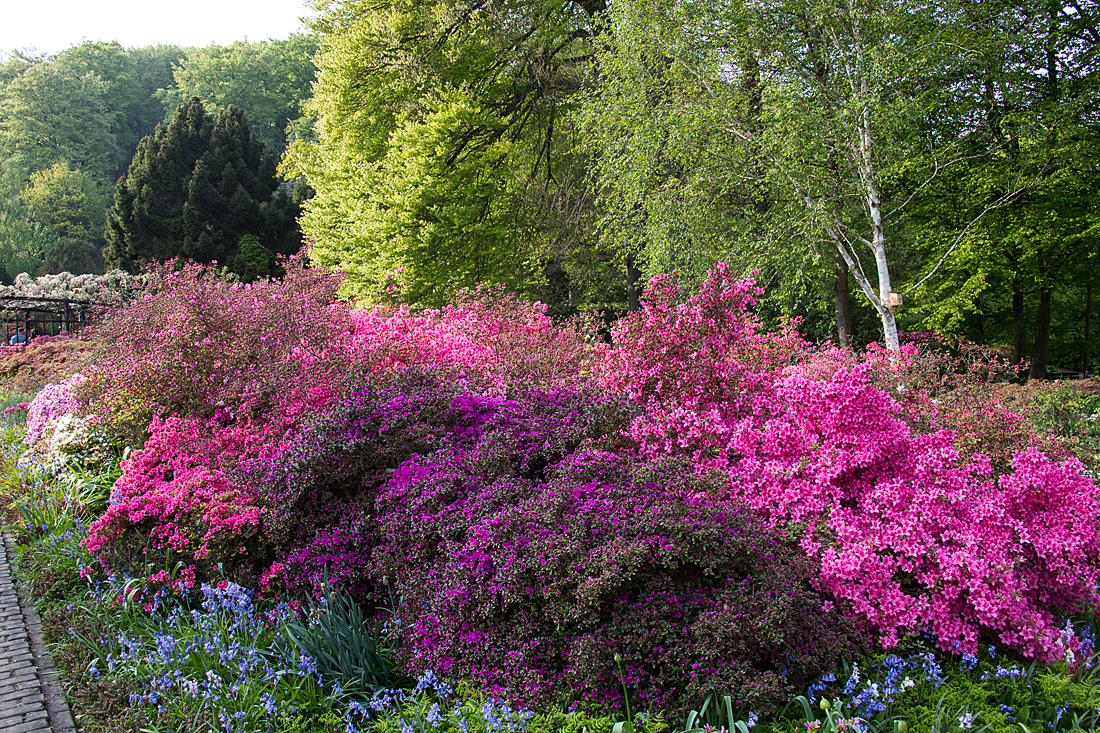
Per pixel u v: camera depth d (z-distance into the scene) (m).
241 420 5.62
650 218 12.80
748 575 2.85
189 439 5.07
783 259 11.61
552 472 3.80
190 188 23.81
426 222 14.43
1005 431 4.39
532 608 2.77
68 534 4.79
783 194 11.35
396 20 15.20
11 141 46.22
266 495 4.04
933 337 12.99
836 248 12.97
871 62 10.27
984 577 3.06
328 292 7.74
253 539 4.09
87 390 6.61
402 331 6.85
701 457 4.04
